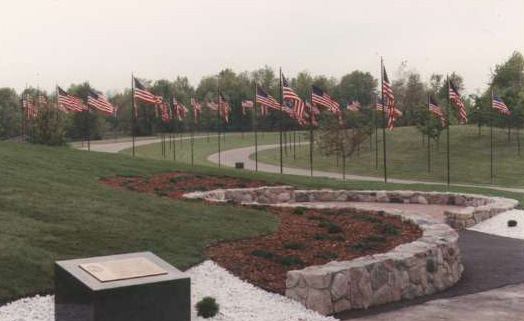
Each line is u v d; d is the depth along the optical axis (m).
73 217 13.05
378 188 26.52
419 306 9.45
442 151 64.50
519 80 88.81
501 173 53.31
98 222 12.80
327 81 138.88
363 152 68.38
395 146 69.94
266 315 8.35
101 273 6.18
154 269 6.41
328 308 8.85
